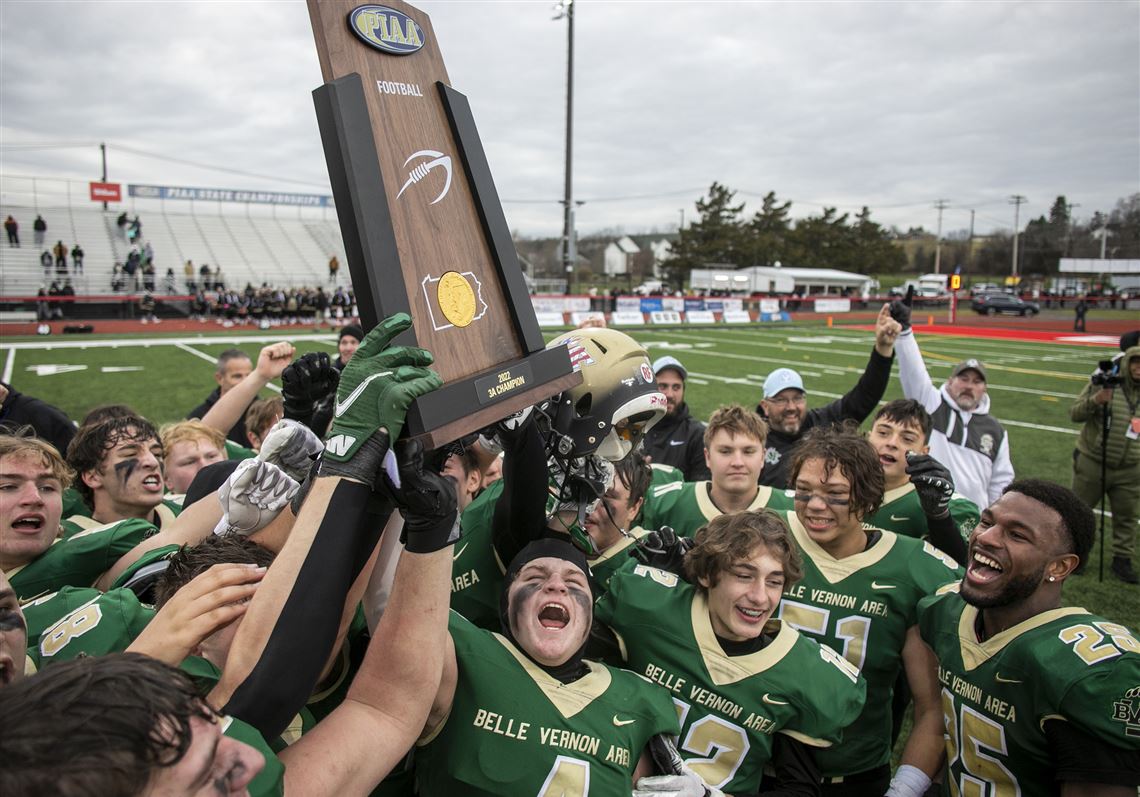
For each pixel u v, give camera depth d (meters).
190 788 0.88
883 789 2.75
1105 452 5.64
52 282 30.77
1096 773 2.00
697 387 14.52
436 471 1.45
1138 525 7.16
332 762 1.27
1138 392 5.77
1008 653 2.26
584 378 1.89
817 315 38.75
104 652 1.91
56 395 12.33
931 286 46.72
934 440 5.23
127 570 2.28
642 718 2.11
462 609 2.62
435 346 1.37
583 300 29.66
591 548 2.10
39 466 2.42
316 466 1.39
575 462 1.98
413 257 1.36
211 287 35.00
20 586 2.41
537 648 2.01
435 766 1.96
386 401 1.19
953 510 3.60
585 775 1.95
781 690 2.35
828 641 2.89
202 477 2.67
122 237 38.28
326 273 41.50
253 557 1.66
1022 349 22.66
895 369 17.97
